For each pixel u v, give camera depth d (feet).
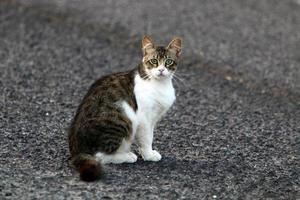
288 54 52.85
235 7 67.05
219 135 32.83
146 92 26.53
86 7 63.00
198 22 60.90
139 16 61.41
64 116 34.42
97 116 25.85
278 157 29.78
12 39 51.67
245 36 57.41
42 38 52.49
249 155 29.81
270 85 44.65
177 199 23.79
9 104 36.09
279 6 68.44
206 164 28.09
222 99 40.55
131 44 52.80
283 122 36.14
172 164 27.71
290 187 25.95
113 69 45.91
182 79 44.34
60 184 24.32
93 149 25.91
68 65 45.98
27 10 60.34
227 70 47.67
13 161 26.89
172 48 27.73
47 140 30.07
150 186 24.84
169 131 33.04
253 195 24.80
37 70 44.11
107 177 25.40
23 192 23.39
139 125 26.84
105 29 56.44
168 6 65.87
